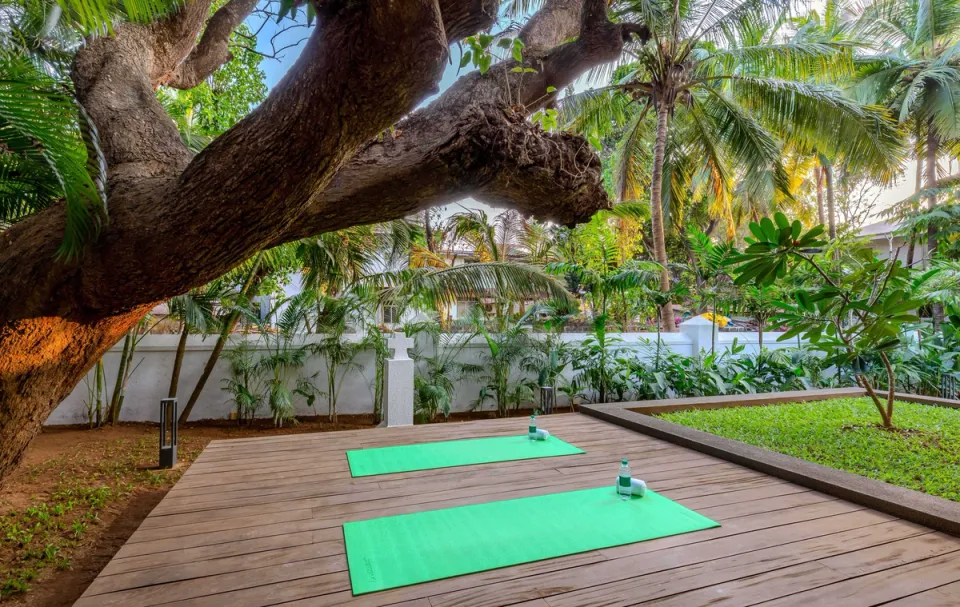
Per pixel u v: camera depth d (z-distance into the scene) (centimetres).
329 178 163
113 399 552
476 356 691
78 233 155
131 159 190
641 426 407
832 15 990
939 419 448
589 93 839
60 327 180
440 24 128
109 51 227
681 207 1052
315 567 188
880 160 711
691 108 883
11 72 157
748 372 696
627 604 163
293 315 598
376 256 693
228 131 158
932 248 988
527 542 208
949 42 999
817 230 342
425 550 201
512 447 359
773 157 802
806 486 277
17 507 336
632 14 654
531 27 271
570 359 698
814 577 180
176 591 171
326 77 133
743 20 711
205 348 598
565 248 925
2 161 176
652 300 707
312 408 636
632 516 235
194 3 258
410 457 333
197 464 318
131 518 333
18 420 190
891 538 212
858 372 399
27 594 240
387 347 609
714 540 210
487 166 183
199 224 160
